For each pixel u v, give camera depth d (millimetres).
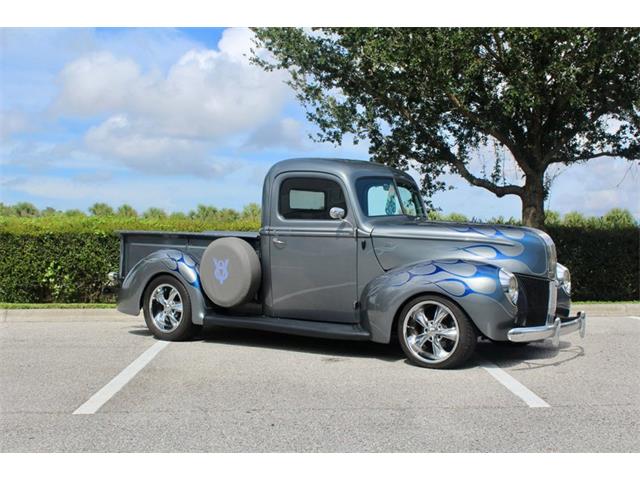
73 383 6000
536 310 6734
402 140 11594
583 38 9594
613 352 7406
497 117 11258
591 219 14531
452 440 4457
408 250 6906
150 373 6379
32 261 11219
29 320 9992
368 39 10531
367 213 7191
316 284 7309
